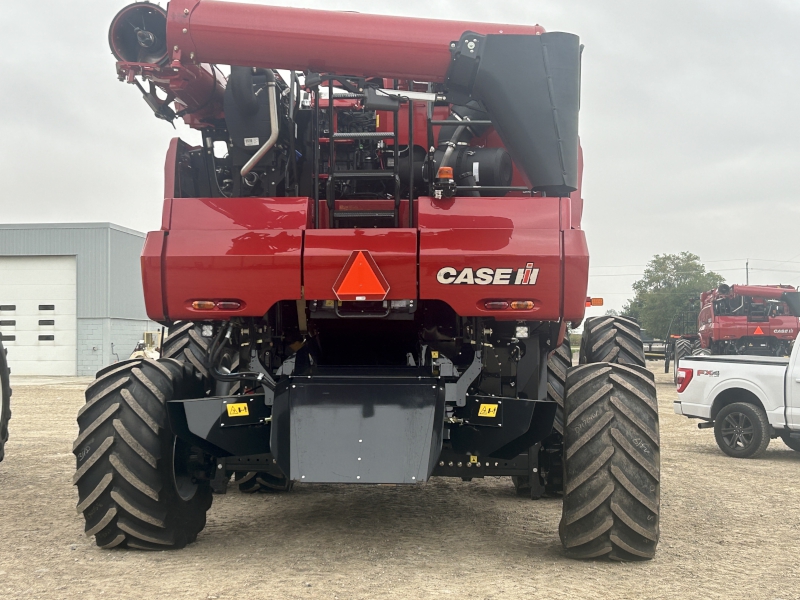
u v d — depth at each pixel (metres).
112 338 34.28
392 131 5.57
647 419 4.64
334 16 4.88
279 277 4.67
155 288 4.73
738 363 10.93
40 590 4.20
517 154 4.89
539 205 4.70
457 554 5.04
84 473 4.77
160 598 4.05
